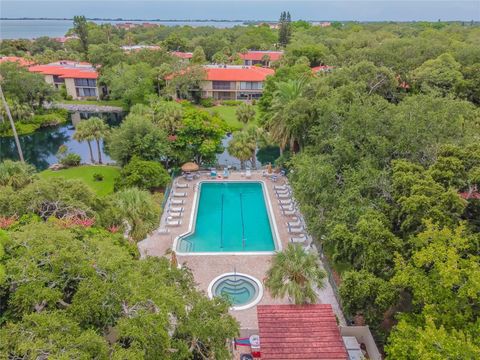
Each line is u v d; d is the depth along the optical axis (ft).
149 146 126.62
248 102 265.13
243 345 61.62
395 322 65.26
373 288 56.34
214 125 140.15
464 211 61.16
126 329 37.42
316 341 56.24
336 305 71.87
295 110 120.06
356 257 65.00
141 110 167.12
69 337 34.71
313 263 63.57
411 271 51.67
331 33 439.63
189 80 249.75
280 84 141.79
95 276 42.45
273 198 118.42
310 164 87.25
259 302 72.33
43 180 75.15
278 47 426.51
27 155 176.76
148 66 264.72
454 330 43.60
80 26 379.35
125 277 43.73
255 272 81.46
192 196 119.34
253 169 142.51
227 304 50.80
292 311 61.52
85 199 74.59
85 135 146.41
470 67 177.99
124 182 113.09
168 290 45.93
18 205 65.92
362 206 68.64
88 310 39.09
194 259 85.97
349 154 83.71
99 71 279.69
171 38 406.21
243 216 110.01
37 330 34.88
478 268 46.83
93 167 148.87
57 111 238.68
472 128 88.89
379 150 80.74
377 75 156.97
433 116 79.82
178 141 136.26
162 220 102.78
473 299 47.60
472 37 321.73
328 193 80.12
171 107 147.02
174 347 42.42
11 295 40.47
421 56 211.20
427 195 58.85
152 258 57.00
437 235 51.03
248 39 429.79
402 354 46.93
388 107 92.99
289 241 94.12
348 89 115.85
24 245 45.98
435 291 48.83
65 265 43.39
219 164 152.66
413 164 69.77
